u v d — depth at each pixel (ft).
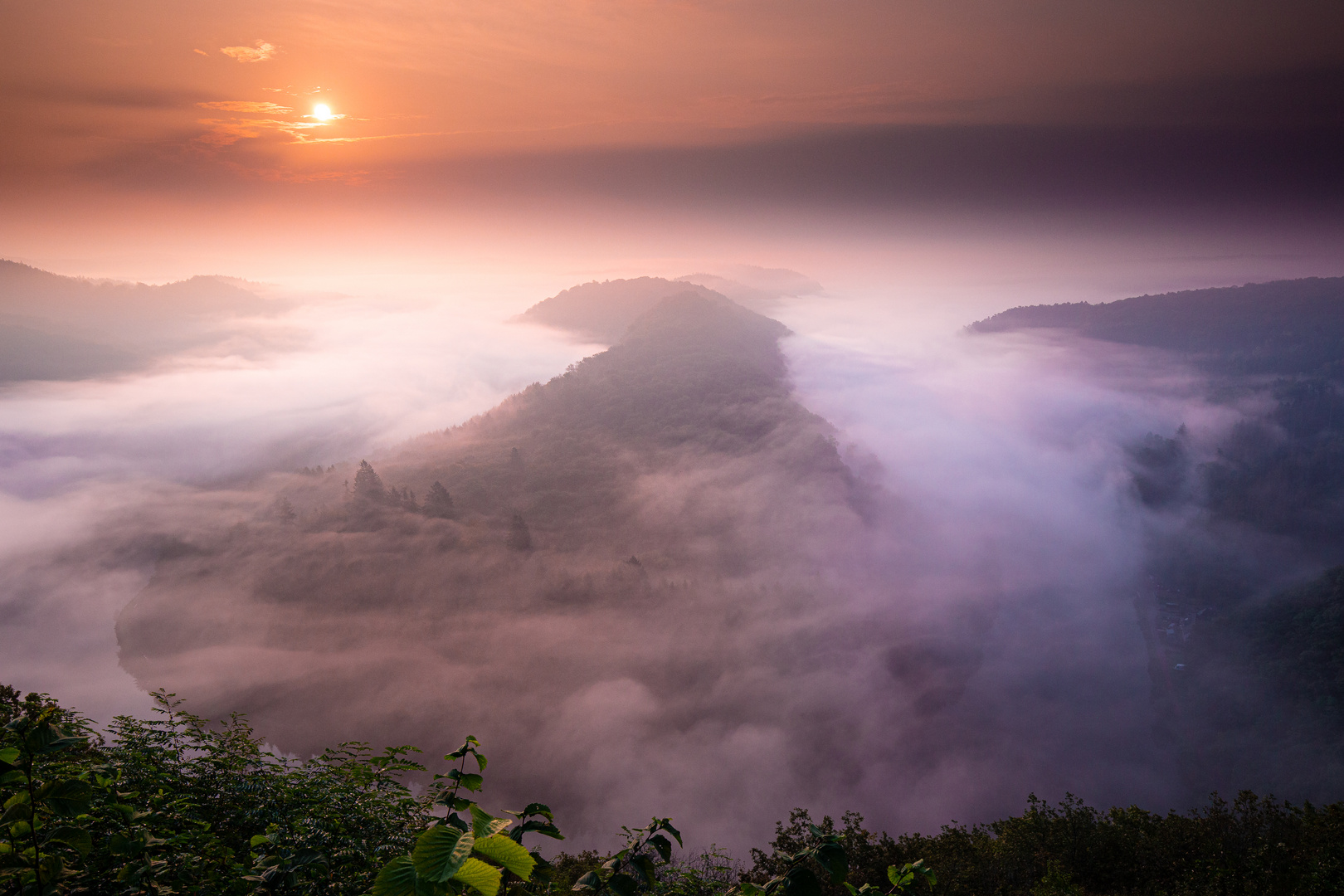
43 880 9.03
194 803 20.44
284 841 14.89
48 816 9.86
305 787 21.67
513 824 9.48
